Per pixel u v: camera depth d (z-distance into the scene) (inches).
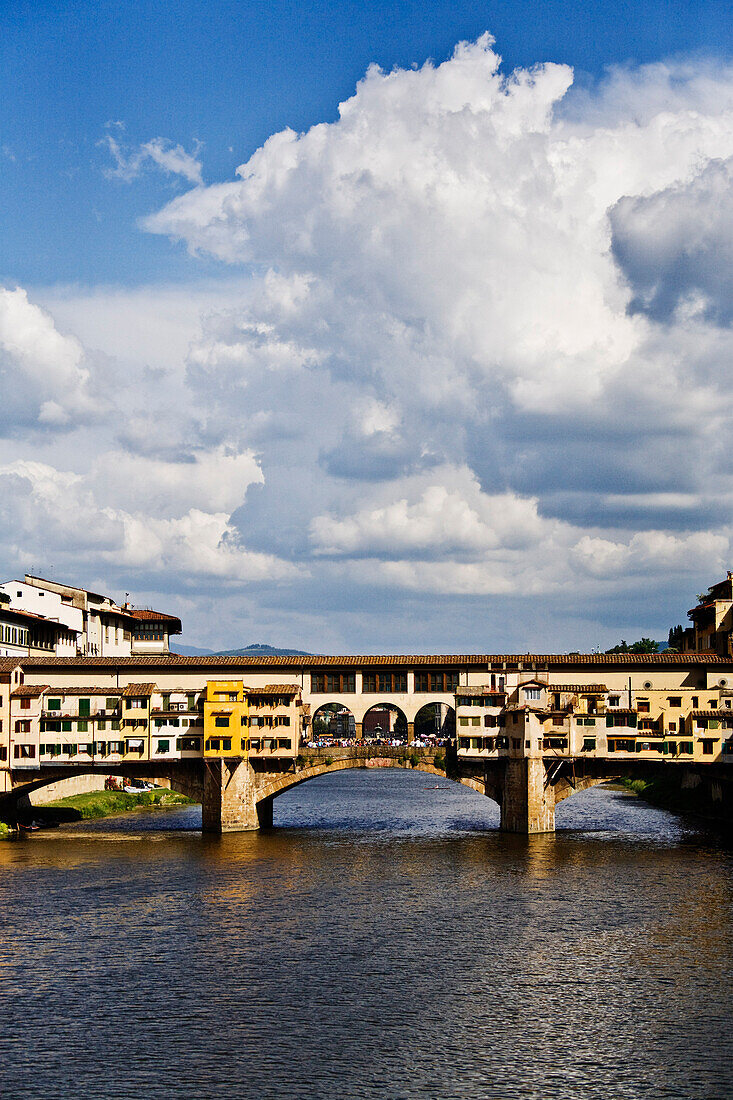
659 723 5196.9
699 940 3176.7
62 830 5305.1
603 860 4402.1
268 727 5246.1
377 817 6003.9
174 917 3440.0
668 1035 2492.6
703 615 6712.6
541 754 5162.4
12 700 5201.8
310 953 3061.0
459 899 3683.6
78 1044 2453.2
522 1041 2464.3
